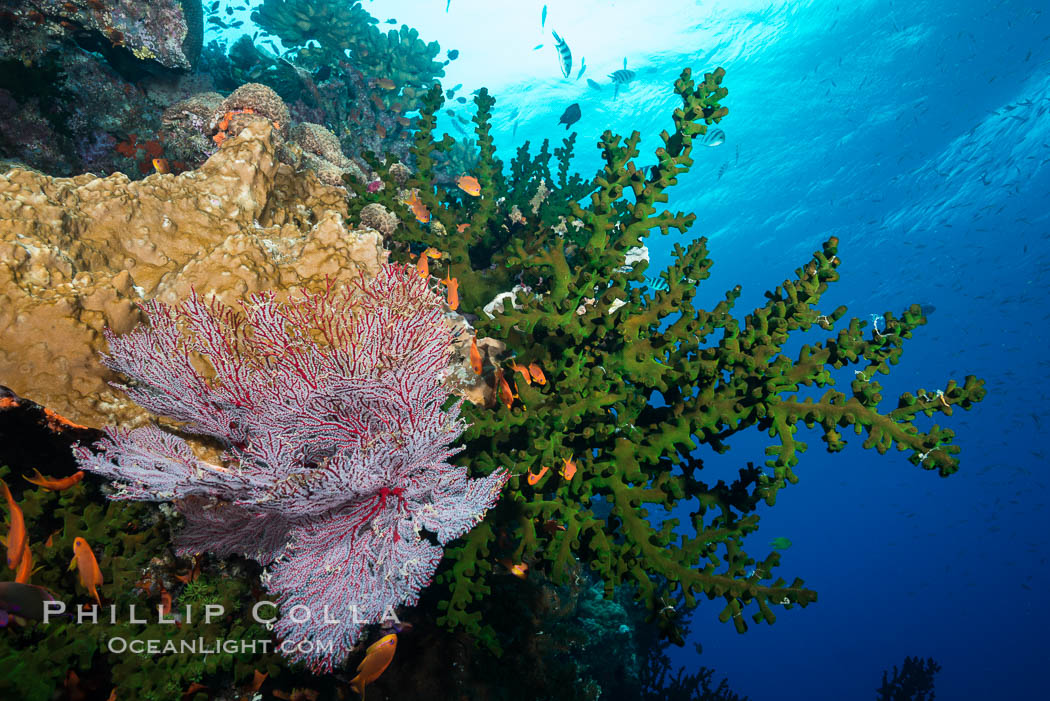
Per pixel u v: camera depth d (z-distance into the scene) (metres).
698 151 37.28
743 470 3.05
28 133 6.04
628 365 3.14
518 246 3.16
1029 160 34.56
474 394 3.36
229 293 2.64
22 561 2.13
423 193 4.11
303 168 5.48
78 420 2.35
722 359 2.90
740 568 2.83
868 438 2.71
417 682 3.47
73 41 6.46
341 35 10.90
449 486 2.44
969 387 2.58
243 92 6.07
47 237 2.62
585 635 5.58
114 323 2.38
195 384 2.36
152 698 2.37
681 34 29.64
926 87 32.56
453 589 2.96
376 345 2.38
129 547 2.67
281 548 2.44
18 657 2.08
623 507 2.97
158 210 3.19
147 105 7.07
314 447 2.37
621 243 3.18
